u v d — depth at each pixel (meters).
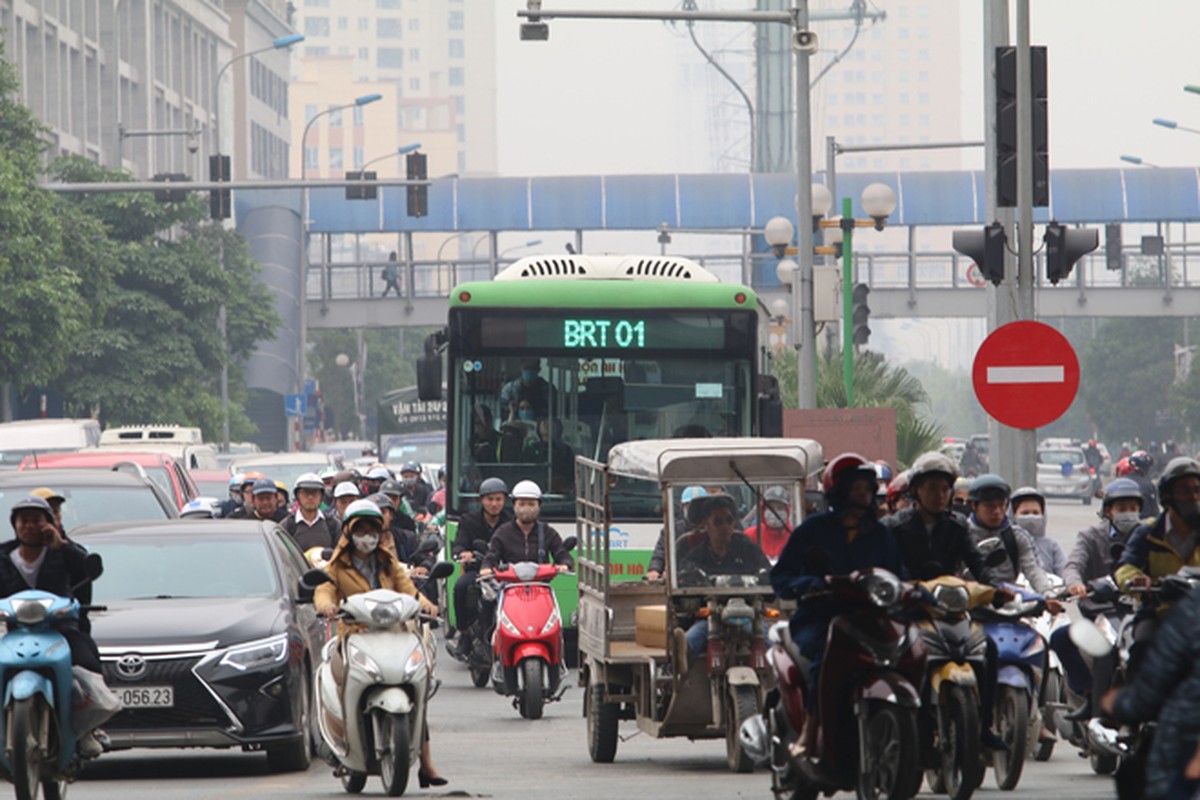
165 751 44.69
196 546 41.72
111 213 178.75
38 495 31.83
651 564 41.19
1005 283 51.78
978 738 29.14
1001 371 46.41
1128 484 36.91
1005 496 35.34
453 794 34.34
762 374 62.38
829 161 120.12
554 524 61.69
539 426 62.03
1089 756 37.09
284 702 38.50
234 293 185.50
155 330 178.88
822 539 27.39
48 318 141.00
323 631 43.25
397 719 34.00
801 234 88.25
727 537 38.44
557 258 63.16
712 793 34.16
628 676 40.44
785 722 28.28
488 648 58.06
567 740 45.75
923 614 29.69
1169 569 29.72
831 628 26.69
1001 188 50.09
